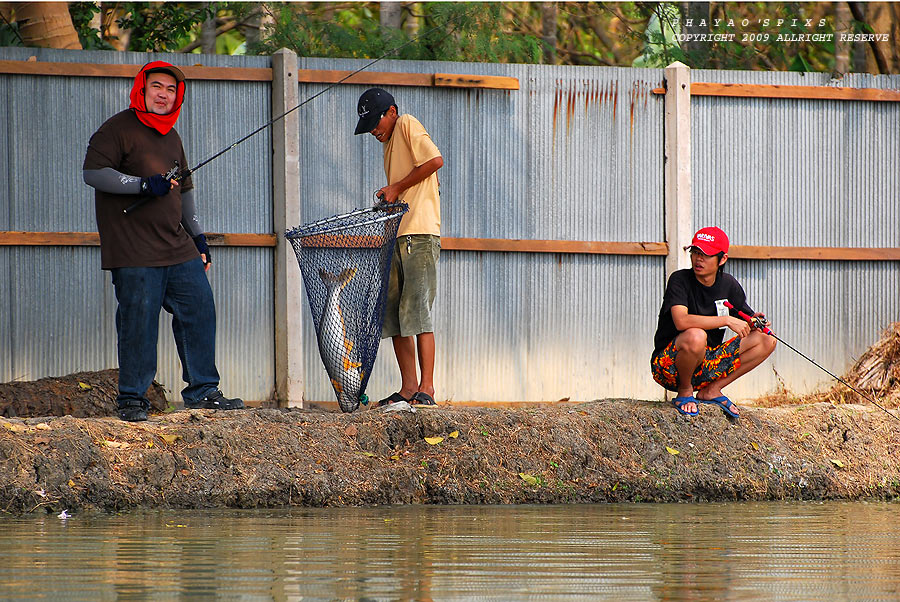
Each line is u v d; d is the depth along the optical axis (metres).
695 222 26.66
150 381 19.67
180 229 20.44
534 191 25.88
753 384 26.78
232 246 24.23
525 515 17.52
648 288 26.47
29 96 23.47
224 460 18.53
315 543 13.88
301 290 24.38
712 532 15.62
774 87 26.92
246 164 24.50
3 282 23.30
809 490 21.72
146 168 19.70
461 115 25.48
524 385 25.77
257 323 24.42
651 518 17.31
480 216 25.59
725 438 21.98
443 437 20.12
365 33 33.72
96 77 23.81
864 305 27.45
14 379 23.36
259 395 24.45
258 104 24.55
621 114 26.27
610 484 20.52
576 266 26.08
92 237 23.67
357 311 21.11
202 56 24.28
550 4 40.50
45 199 23.59
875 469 22.42
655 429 21.73
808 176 27.28
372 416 20.22
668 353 22.53
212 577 11.46
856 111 27.53
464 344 25.44
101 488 17.34
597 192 26.20
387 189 21.36
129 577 11.41
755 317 22.22
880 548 14.13
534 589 11.05
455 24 32.44
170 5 32.44
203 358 21.09
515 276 25.70
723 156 26.80
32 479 17.09
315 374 24.72
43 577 11.39
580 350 26.08
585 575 11.86
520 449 20.38
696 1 36.38
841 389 26.84
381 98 22.09
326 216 24.83
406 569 12.05
